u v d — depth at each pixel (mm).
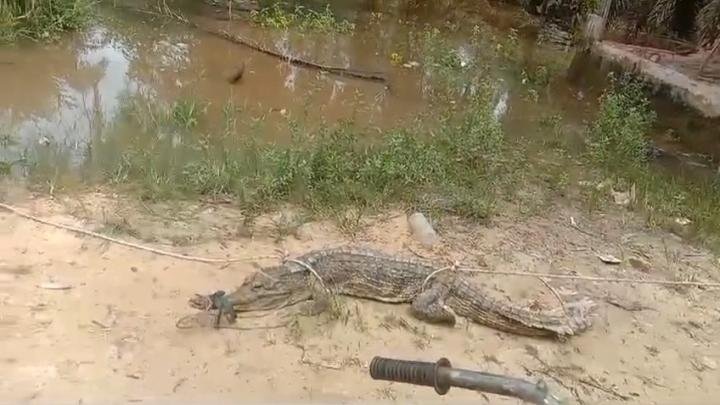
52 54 3613
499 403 1718
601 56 4340
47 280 1923
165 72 3613
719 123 3602
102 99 3236
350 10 5078
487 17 5473
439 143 3086
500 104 3891
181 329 1825
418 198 2656
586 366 1943
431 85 3947
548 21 5531
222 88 3533
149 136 2904
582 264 2426
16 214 2197
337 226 2414
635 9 4582
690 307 2283
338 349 1846
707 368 2004
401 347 1889
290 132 3104
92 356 1691
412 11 5297
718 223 2830
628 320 2170
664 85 3920
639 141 3305
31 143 2736
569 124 3738
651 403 1835
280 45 4211
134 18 4227
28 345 1691
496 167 2996
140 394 1601
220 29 4254
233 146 2881
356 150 2900
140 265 2053
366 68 4062
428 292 2027
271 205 2467
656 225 2775
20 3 3748
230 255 2166
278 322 1911
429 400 1704
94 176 2518
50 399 1546
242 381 1688
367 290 2057
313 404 1641
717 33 4105
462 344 1948
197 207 2406
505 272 2299
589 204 2855
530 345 1994
